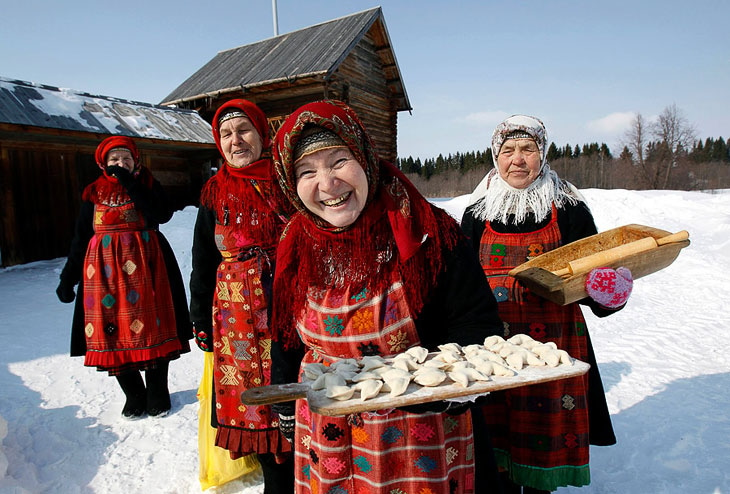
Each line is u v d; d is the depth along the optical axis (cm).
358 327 123
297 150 115
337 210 114
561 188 212
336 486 125
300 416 137
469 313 127
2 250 781
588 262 184
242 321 200
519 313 197
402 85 1446
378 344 123
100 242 279
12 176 788
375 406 94
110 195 280
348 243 122
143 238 287
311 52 1227
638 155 3666
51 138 826
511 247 209
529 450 190
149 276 286
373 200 121
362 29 1250
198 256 218
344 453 124
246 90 1194
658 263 193
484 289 129
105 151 281
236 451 205
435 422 120
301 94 1198
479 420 137
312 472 130
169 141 892
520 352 112
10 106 719
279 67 1214
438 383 101
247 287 199
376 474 120
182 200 1057
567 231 208
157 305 290
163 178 1019
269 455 203
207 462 230
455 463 124
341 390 97
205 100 1257
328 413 93
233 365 204
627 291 171
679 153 3550
